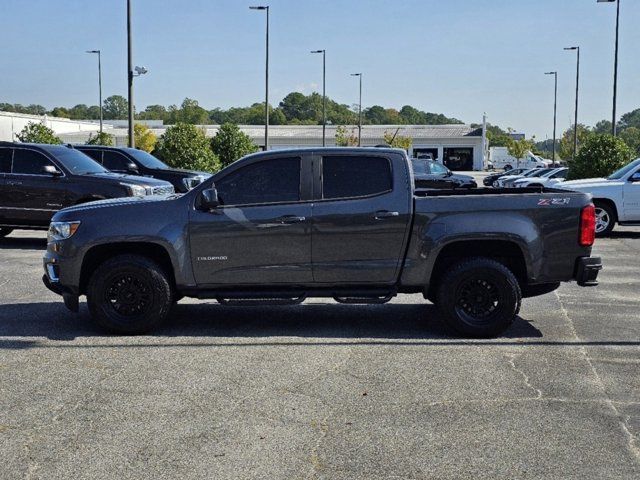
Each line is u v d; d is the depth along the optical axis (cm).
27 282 1085
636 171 1703
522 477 423
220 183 754
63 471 429
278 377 609
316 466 436
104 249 767
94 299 745
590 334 766
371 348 704
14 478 420
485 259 738
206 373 620
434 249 735
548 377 612
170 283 764
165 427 498
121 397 559
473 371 628
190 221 745
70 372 624
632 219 1695
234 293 754
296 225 741
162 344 718
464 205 736
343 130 7531
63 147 1534
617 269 1234
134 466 436
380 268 745
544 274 739
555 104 6738
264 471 429
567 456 452
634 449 462
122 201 771
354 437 481
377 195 744
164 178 1838
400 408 536
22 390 576
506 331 779
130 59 2650
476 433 489
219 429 494
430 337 750
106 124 8331
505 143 12606
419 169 2797
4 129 5622
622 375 619
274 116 14512
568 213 735
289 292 753
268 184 751
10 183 1462
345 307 910
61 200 1448
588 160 2586
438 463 441
